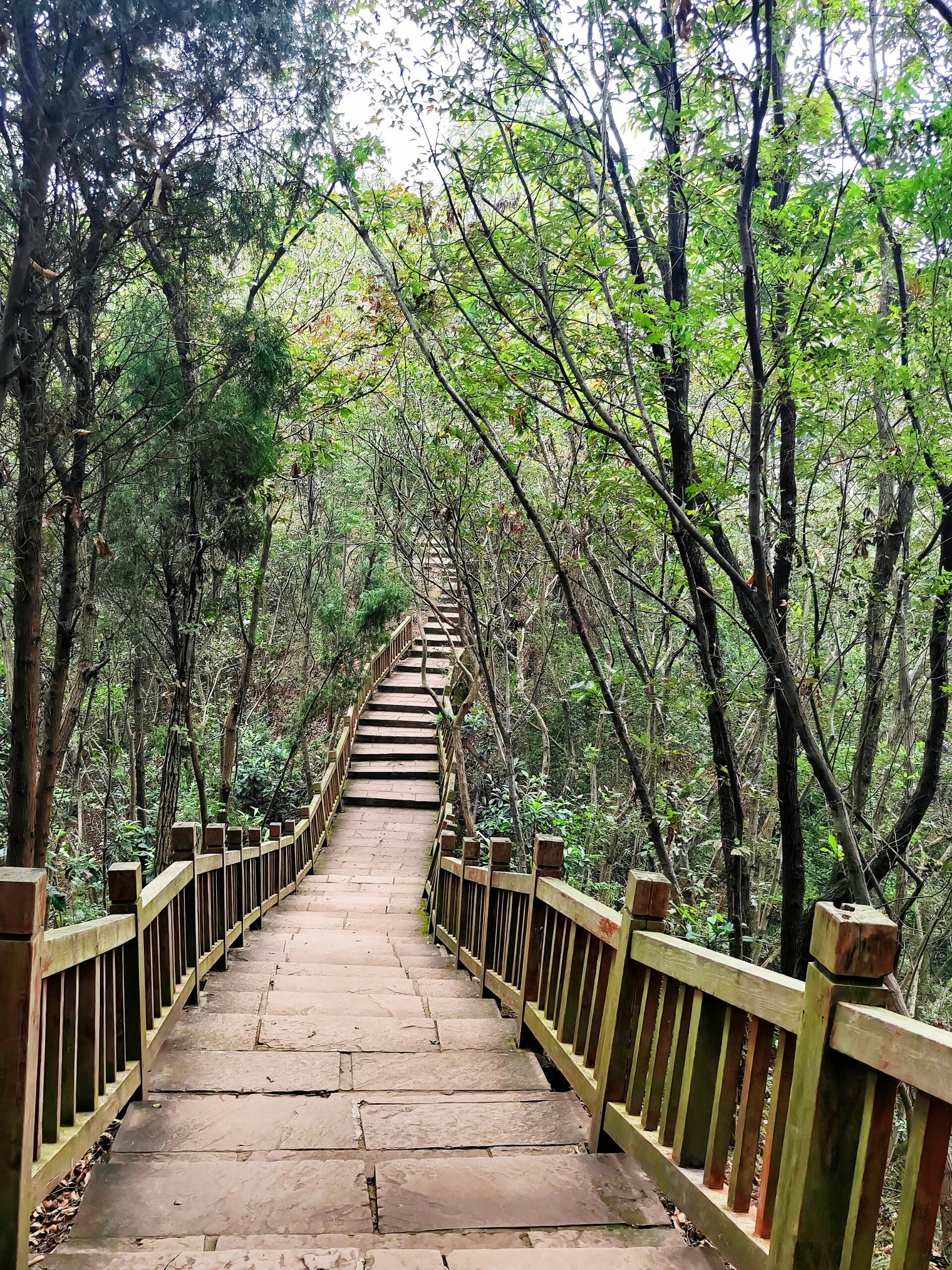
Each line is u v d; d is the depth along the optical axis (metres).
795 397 4.57
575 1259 2.36
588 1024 3.62
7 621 7.06
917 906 8.28
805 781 8.84
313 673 17.58
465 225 6.11
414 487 10.38
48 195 4.26
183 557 7.00
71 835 11.40
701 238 5.02
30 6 3.81
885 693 7.11
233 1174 2.85
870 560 6.75
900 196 3.95
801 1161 1.87
